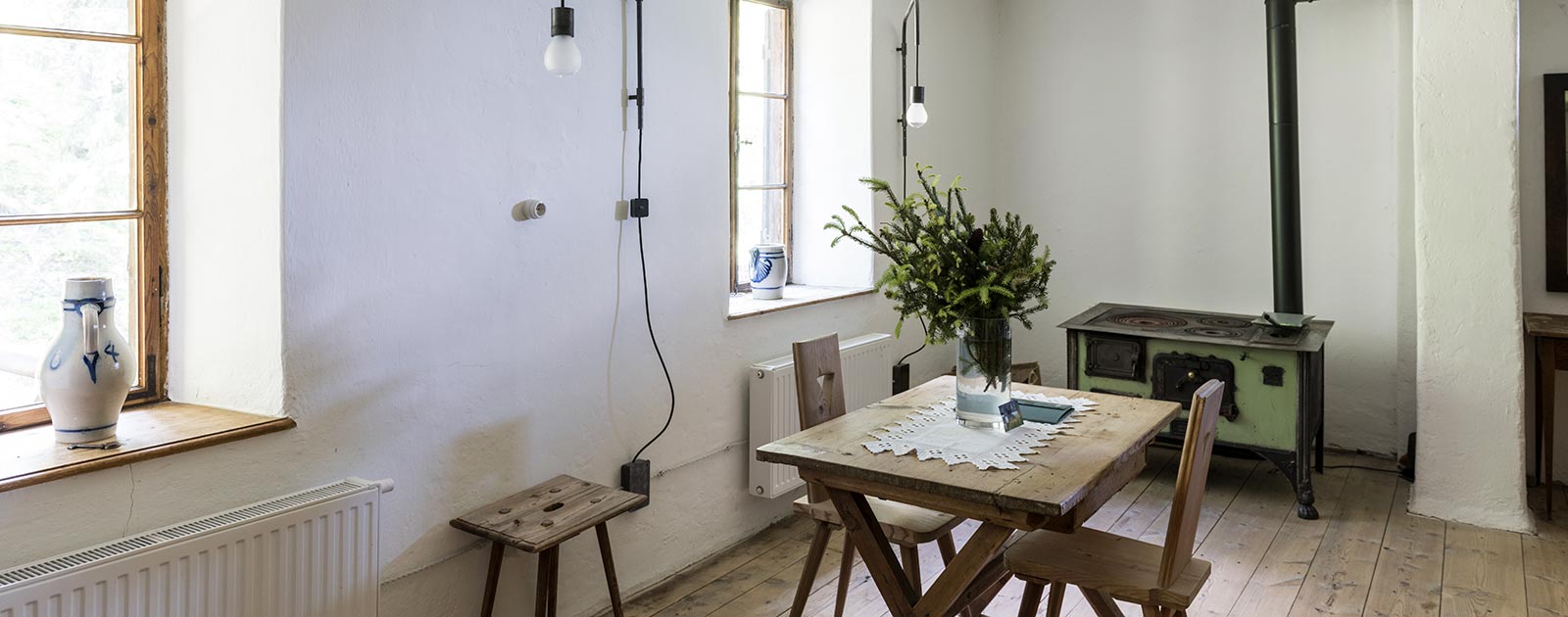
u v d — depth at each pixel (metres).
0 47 2.17
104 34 2.34
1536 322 4.16
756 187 4.45
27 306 2.25
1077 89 5.54
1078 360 4.66
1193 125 5.23
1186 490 2.24
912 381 4.95
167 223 2.50
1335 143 4.91
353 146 2.45
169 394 2.54
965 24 5.34
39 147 2.24
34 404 2.29
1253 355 4.20
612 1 3.13
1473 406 3.96
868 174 4.52
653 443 3.44
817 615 3.21
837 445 2.65
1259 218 5.09
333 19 2.38
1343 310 4.98
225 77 2.37
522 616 3.02
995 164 5.80
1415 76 3.95
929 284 2.69
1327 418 5.08
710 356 3.67
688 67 3.47
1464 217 3.90
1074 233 5.63
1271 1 4.59
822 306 4.27
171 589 2.02
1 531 1.91
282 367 2.34
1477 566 3.55
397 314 2.59
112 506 2.07
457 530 2.79
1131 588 2.33
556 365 3.06
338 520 2.35
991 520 2.31
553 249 3.02
